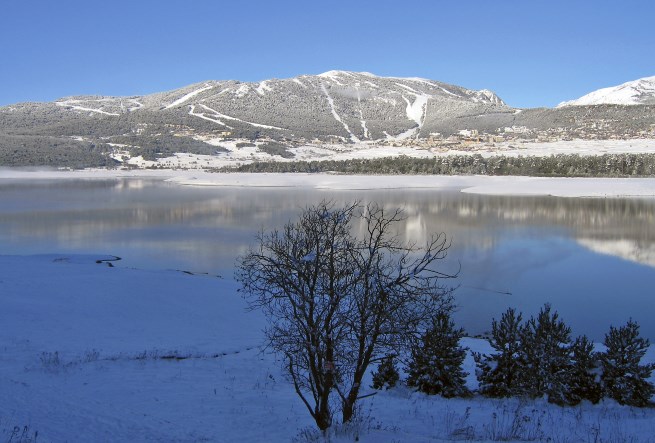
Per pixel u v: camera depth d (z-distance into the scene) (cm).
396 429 896
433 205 6719
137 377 1188
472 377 1337
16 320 1675
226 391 1123
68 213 6066
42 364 1237
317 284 902
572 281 2850
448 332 1170
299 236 982
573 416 1018
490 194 8125
